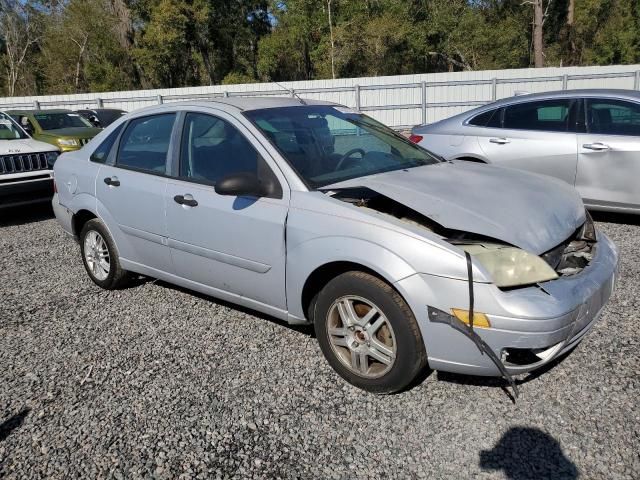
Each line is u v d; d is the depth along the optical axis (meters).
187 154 3.95
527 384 3.09
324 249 3.04
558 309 2.62
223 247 3.62
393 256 2.80
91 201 4.66
